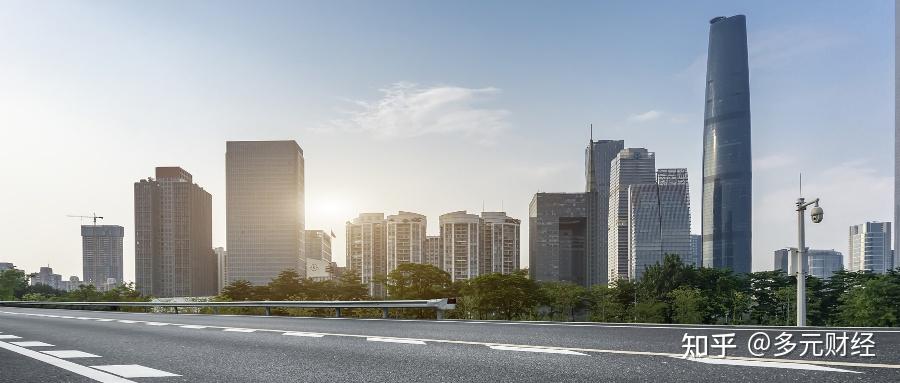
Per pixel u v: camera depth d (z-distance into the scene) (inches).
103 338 440.8
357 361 270.5
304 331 512.7
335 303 922.1
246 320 790.5
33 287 6811.0
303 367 252.2
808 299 3865.7
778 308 4020.7
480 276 3688.5
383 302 843.4
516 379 207.3
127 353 322.7
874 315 3368.6
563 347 307.0
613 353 272.2
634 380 196.5
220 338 433.7
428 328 529.7
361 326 596.4
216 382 213.3
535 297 3634.4
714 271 4008.4
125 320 793.6
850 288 3841.0
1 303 2233.0
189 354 314.2
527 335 408.5
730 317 3998.5
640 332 410.6
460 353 294.2
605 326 506.6
